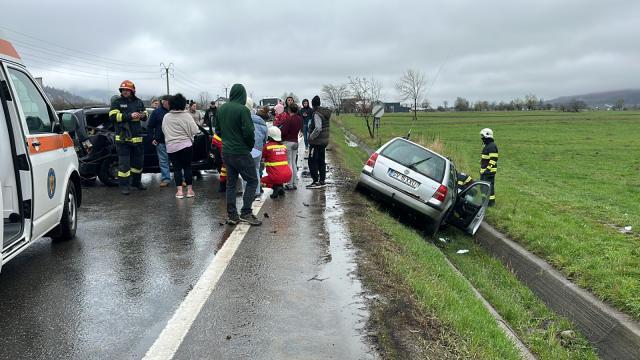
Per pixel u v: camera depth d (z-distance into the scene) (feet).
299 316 13.60
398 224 28.25
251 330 12.69
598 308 19.34
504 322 19.19
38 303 14.06
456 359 12.16
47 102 19.13
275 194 30.01
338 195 31.60
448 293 17.06
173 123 28.45
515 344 15.88
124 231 21.95
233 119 21.91
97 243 20.08
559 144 104.37
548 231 29.50
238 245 19.92
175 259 18.10
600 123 181.47
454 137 118.01
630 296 19.19
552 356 17.61
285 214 25.75
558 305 21.97
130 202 28.45
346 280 16.43
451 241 33.12
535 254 26.66
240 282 15.94
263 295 14.94
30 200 15.71
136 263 17.61
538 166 68.44
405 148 32.35
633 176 58.44
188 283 15.78
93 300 14.32
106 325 12.76
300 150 61.72
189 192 29.84
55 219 18.33
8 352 11.33
